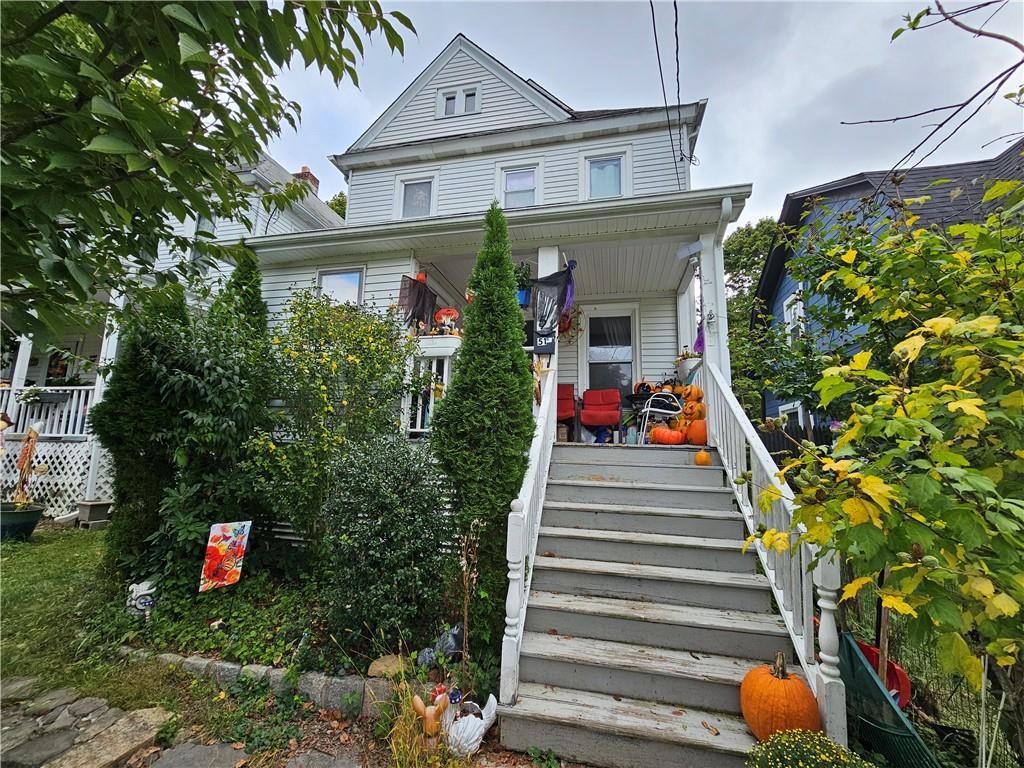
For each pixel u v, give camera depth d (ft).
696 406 16.74
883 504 4.18
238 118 5.40
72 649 10.21
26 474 21.11
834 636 7.17
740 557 10.43
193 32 4.00
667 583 10.01
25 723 7.96
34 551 16.80
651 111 25.18
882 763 6.93
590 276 21.93
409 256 20.80
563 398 22.38
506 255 12.73
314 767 7.30
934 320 4.93
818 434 15.98
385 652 9.55
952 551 4.38
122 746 7.43
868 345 9.76
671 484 13.38
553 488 13.55
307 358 14.49
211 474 13.88
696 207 15.87
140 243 6.52
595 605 9.73
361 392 14.57
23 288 4.98
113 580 12.60
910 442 4.73
